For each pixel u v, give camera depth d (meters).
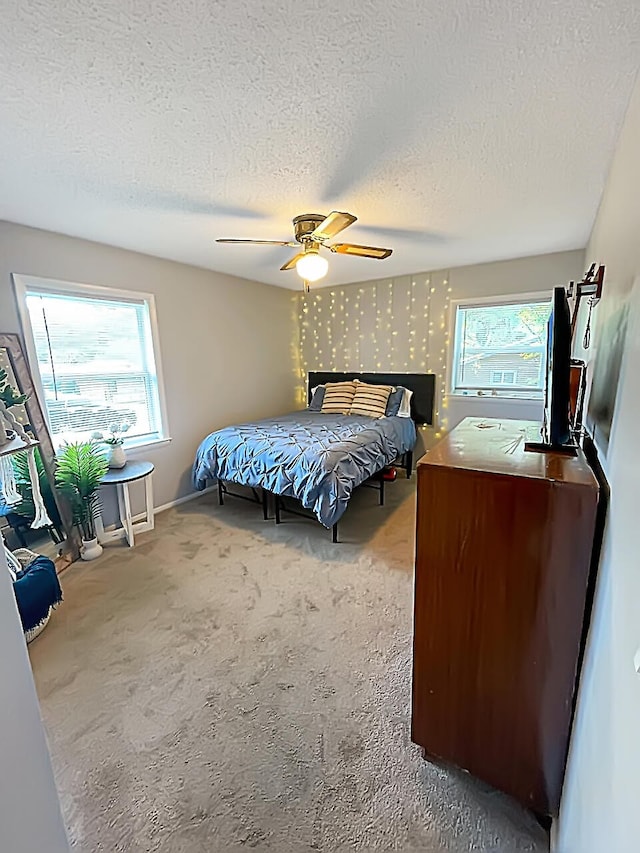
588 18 1.04
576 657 1.09
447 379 4.38
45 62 1.15
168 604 2.30
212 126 1.52
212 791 1.32
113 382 3.28
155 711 1.62
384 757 1.42
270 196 2.21
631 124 1.29
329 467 2.89
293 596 2.37
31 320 2.71
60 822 0.90
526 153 1.76
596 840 0.75
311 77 1.25
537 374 3.92
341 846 1.17
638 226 0.97
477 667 1.23
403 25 1.06
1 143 1.59
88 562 2.78
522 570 1.11
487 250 3.47
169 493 3.78
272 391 4.97
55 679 1.77
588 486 1.00
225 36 1.08
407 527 3.28
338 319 5.02
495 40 1.11
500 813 1.24
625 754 0.62
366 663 1.85
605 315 1.50
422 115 1.47
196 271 3.86
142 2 0.96
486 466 1.15
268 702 1.65
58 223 2.58
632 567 0.69
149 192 2.12
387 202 2.32
